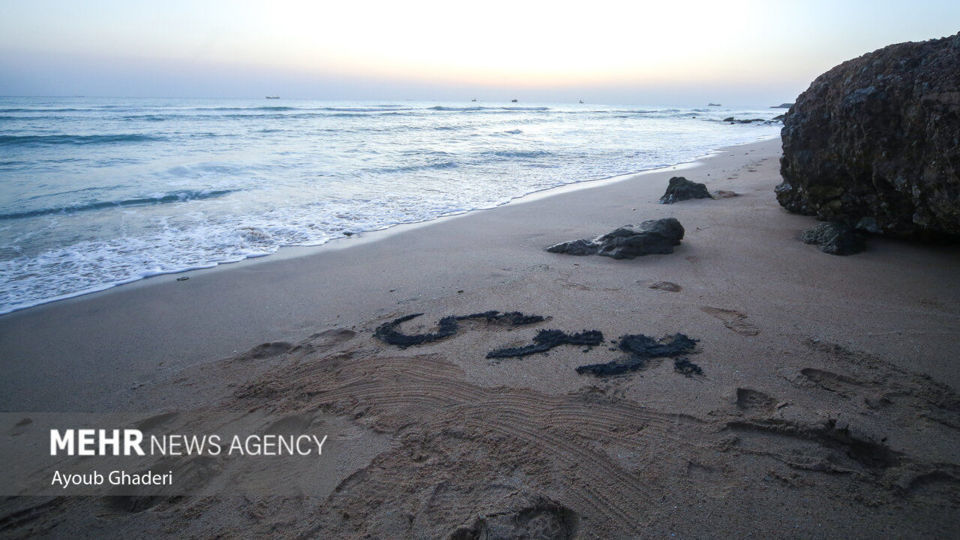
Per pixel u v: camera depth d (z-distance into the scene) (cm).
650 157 1783
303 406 327
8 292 541
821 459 262
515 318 444
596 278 540
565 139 2544
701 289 499
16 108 3647
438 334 419
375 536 227
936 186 477
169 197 980
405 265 614
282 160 1482
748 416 298
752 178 1184
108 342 430
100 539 235
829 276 516
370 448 285
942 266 521
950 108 455
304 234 766
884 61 557
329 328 443
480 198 1039
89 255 659
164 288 552
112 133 1989
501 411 312
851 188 612
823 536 219
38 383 368
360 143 2031
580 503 241
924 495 238
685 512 234
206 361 394
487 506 240
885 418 291
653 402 315
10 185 1055
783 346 379
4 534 238
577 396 325
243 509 247
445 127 3061
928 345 371
